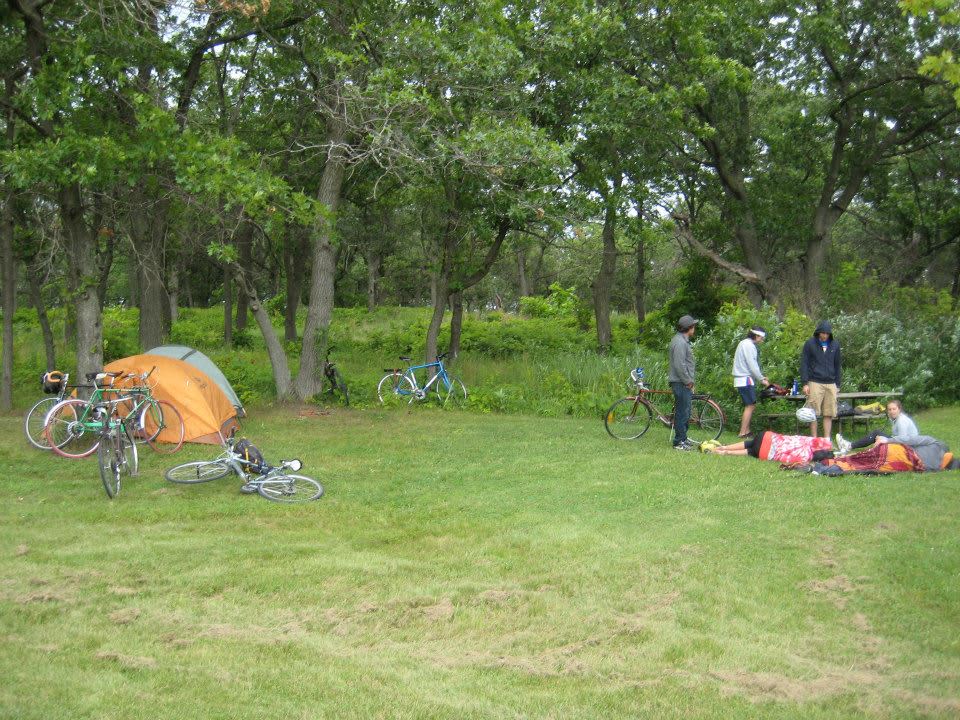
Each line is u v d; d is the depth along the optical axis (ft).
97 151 37.04
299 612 18.31
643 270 101.81
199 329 100.73
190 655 15.84
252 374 60.18
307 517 26.17
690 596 19.21
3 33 45.06
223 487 29.81
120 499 27.99
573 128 57.62
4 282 46.70
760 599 19.04
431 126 50.06
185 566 21.12
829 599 19.01
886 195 102.78
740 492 28.12
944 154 94.48
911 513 24.89
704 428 42.73
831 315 64.13
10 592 19.02
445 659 16.11
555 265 174.40
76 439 36.81
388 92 46.62
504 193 50.37
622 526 24.67
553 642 16.97
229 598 19.10
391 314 128.36
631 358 55.57
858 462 31.22
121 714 13.32
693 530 24.04
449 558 21.99
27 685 14.23
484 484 30.53
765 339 49.39
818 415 39.04
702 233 89.97
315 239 50.57
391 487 30.19
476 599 19.07
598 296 77.87
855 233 125.90
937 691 14.70
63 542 23.11
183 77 50.14
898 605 18.53
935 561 20.75
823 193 87.04
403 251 157.28
